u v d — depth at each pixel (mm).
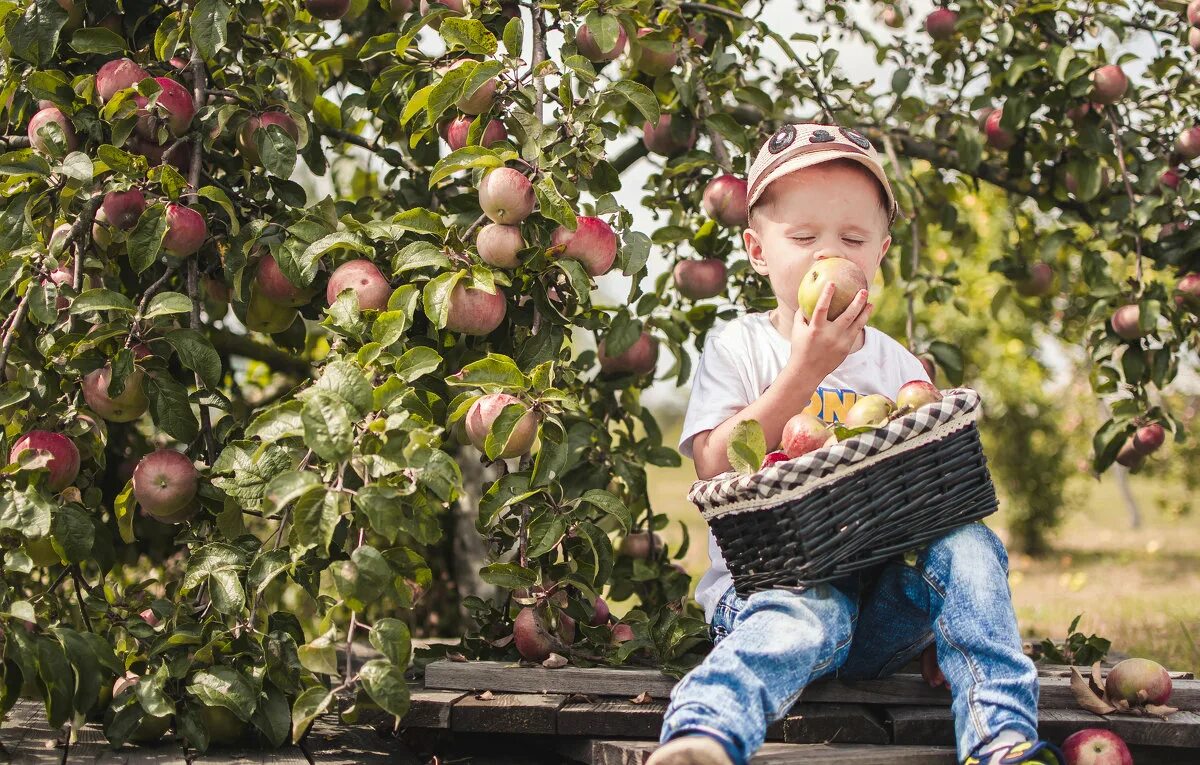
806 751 1757
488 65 2244
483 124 2357
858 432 1693
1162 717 1879
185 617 2055
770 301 2891
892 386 2168
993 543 1797
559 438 2096
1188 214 3262
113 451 3074
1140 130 3355
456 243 2207
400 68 2602
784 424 1937
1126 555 7414
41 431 2061
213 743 2020
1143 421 3227
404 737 2062
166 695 1921
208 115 2418
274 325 2555
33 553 2094
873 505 1700
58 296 2184
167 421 2129
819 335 1871
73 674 1855
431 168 3062
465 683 2047
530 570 2131
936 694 1927
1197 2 3174
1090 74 3188
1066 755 1744
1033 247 3850
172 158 2533
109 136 2471
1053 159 3480
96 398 2121
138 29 2771
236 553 2008
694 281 2926
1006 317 6840
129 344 2123
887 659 1918
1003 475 7547
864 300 1864
